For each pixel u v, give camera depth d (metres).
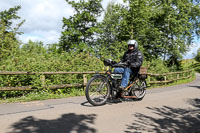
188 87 11.09
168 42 28.47
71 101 5.89
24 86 6.24
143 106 5.36
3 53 12.98
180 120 4.10
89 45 27.88
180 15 28.22
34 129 3.31
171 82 14.79
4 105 5.18
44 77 6.63
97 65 9.27
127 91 5.82
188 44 29.55
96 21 28.16
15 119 3.85
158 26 29.05
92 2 27.22
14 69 6.59
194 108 5.26
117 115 4.36
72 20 27.72
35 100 5.98
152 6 28.05
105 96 5.48
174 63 32.03
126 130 3.43
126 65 5.52
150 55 27.42
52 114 4.29
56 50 27.41
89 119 3.99
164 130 3.47
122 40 25.55
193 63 53.62
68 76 7.81
